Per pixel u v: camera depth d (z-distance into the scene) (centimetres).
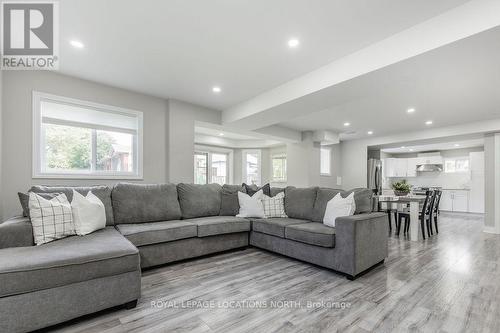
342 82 267
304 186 634
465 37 182
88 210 257
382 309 199
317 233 284
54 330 169
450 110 441
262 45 246
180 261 314
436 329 172
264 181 792
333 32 222
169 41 241
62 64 289
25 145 290
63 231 229
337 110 447
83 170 339
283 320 183
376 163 768
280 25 214
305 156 636
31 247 199
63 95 316
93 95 339
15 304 154
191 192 380
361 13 196
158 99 401
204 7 192
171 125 404
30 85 295
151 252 280
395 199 486
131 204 316
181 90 369
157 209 333
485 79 300
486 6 173
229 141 751
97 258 184
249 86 351
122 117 371
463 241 435
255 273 276
